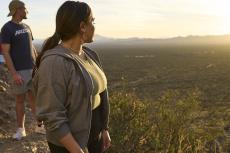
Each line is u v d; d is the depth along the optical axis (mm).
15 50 5324
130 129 7082
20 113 5715
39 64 2523
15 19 5301
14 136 5746
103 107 2814
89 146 2742
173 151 6902
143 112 7309
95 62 2781
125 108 7184
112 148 6918
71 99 2412
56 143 2488
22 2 5266
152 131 7207
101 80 2648
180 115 7141
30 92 5566
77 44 2531
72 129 2455
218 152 9602
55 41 2479
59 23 2451
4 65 9680
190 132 7012
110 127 7000
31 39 5527
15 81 5297
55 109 2363
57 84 2354
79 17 2430
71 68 2381
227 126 17453
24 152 5328
